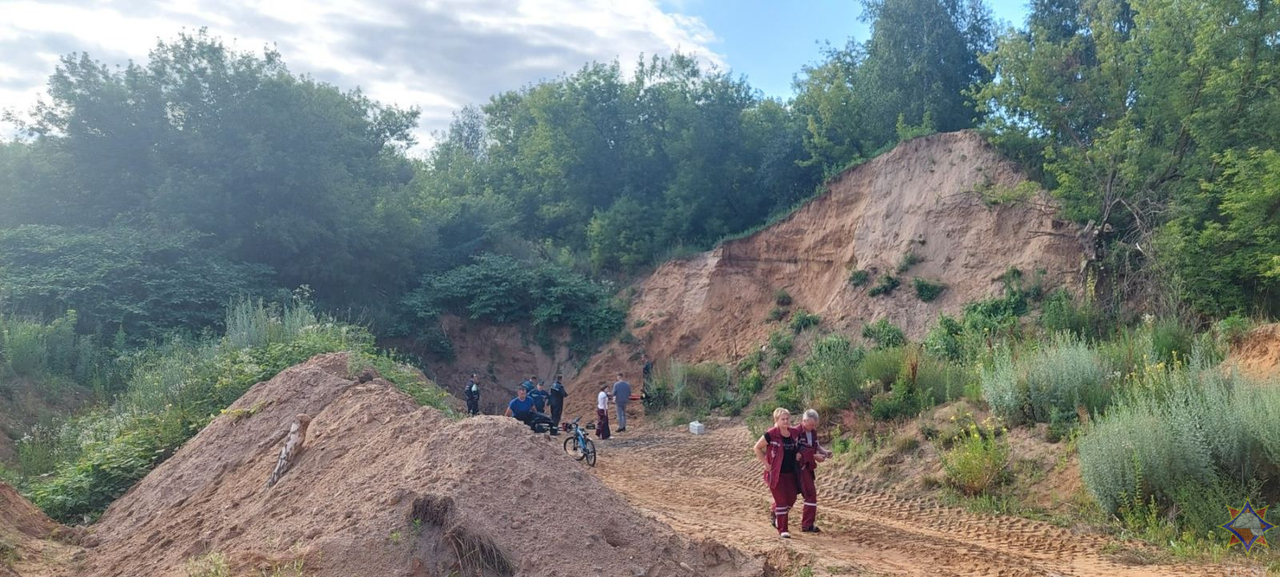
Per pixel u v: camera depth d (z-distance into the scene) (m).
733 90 34.16
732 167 31.98
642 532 6.44
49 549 7.65
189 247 23.48
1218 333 13.56
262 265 24.64
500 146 41.19
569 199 34.41
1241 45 16.22
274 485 7.63
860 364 16.89
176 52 25.97
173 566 6.65
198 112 25.81
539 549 5.89
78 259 20.48
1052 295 17.81
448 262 31.20
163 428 11.40
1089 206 17.59
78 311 19.30
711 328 25.72
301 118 27.08
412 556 5.64
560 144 34.53
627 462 15.51
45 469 12.41
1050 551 9.03
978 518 10.55
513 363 28.20
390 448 7.21
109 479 10.06
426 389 14.23
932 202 21.91
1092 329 15.87
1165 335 13.53
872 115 28.75
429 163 46.12
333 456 7.60
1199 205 15.53
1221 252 14.78
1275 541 8.59
